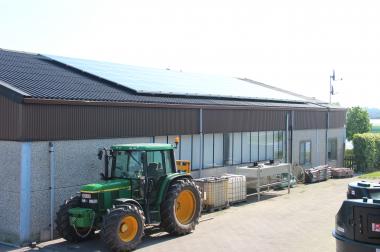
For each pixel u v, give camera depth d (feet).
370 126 132.36
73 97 42.70
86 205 38.32
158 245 38.37
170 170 43.29
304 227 44.98
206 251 36.65
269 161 67.26
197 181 52.60
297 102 84.58
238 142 65.92
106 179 41.63
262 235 41.86
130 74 62.90
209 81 77.61
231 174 60.59
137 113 48.67
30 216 39.14
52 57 60.23
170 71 78.64
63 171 41.60
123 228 36.11
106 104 44.86
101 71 59.06
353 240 26.40
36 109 39.11
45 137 39.86
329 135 91.15
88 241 39.52
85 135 43.27
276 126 73.46
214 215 50.78
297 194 65.57
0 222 39.93
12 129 38.75
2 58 53.26
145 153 40.60
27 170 38.63
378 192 32.65
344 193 66.49
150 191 40.81
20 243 38.55
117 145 42.57
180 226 41.32
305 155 82.53
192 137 57.41
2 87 39.06
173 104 52.95
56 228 38.93
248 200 60.59
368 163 97.60
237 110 64.28
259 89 85.15
